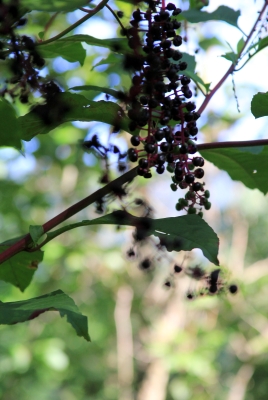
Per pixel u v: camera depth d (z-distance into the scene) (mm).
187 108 1830
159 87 1750
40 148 8320
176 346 8867
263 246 11719
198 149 2176
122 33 1907
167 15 1786
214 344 8648
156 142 1811
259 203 10031
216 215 9805
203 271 2018
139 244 1865
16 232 9516
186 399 9930
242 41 2561
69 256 8328
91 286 10125
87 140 2000
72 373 10805
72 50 2301
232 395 10125
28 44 1857
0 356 7629
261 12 2518
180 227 1828
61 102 1934
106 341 11102
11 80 1896
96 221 1859
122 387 10820
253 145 2186
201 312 9672
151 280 10414
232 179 2676
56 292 1631
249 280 10133
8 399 8812
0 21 1606
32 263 2471
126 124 1982
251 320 10000
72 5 1468
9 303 1558
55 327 10141
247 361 10180
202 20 2637
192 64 2645
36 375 8578
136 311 11039
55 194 9680
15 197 9094
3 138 1701
